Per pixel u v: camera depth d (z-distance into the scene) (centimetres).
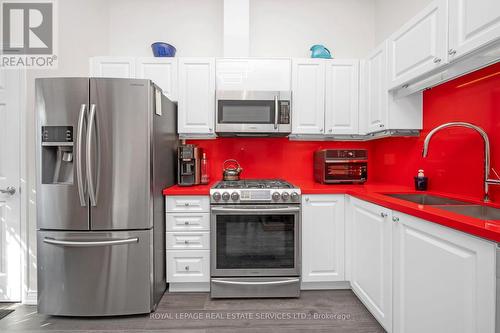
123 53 287
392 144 253
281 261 210
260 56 290
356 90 251
